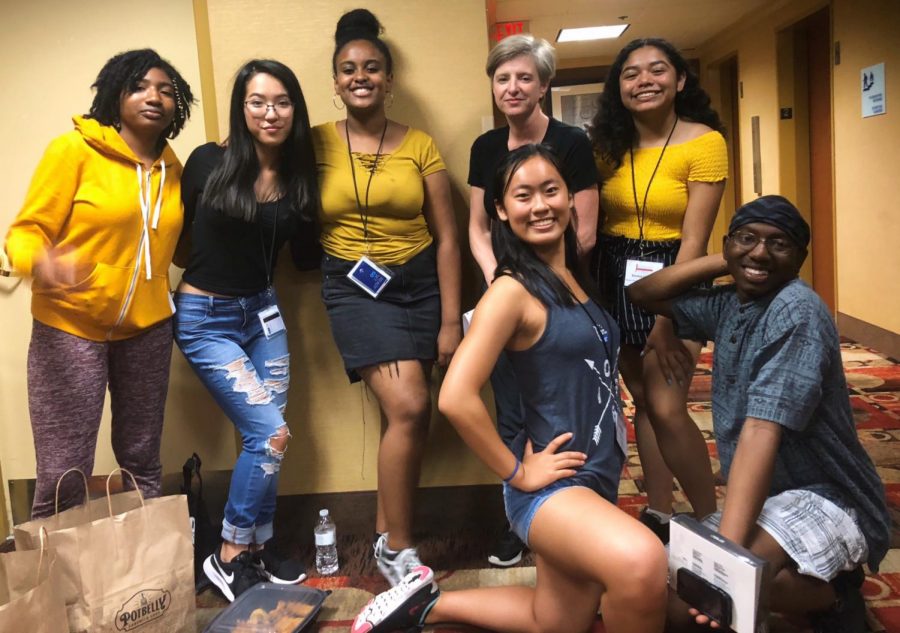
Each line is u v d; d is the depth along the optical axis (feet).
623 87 7.30
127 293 6.61
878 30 14.99
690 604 5.25
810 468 5.88
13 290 8.51
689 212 7.25
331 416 8.71
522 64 7.04
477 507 8.68
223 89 8.26
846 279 17.53
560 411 5.55
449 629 6.52
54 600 5.23
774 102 20.88
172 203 6.95
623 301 7.53
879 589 6.78
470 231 7.80
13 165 8.39
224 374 7.14
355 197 7.23
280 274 8.52
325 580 7.63
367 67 7.07
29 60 8.24
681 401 7.34
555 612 5.68
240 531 7.43
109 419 8.71
